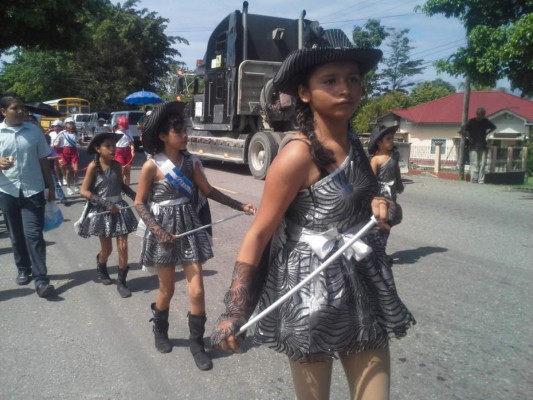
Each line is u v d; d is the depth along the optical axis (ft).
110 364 12.32
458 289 17.08
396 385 11.08
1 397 10.89
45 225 17.89
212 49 52.60
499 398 10.51
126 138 36.01
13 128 16.93
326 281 6.27
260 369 12.05
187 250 12.26
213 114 52.60
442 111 100.99
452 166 70.74
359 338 6.32
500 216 30.48
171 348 13.00
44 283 17.04
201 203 13.15
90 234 17.07
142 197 12.40
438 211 32.07
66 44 56.13
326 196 6.35
